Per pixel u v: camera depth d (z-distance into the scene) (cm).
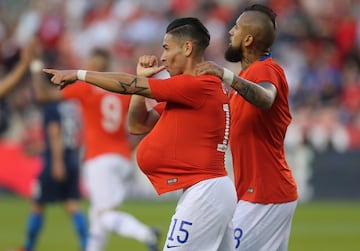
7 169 5884
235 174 2341
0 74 6500
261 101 2097
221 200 2117
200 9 7419
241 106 2298
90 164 3538
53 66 6794
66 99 3594
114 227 3447
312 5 7506
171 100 2080
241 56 2355
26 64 3005
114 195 3516
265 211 2309
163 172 2131
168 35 2147
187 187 2119
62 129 3797
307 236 4488
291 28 7231
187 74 2112
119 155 3538
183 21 2144
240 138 2308
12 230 4569
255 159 2298
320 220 5094
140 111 2278
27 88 6125
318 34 7262
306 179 5934
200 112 2108
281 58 6950
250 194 2311
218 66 2045
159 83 2064
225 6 7388
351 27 7212
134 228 3422
